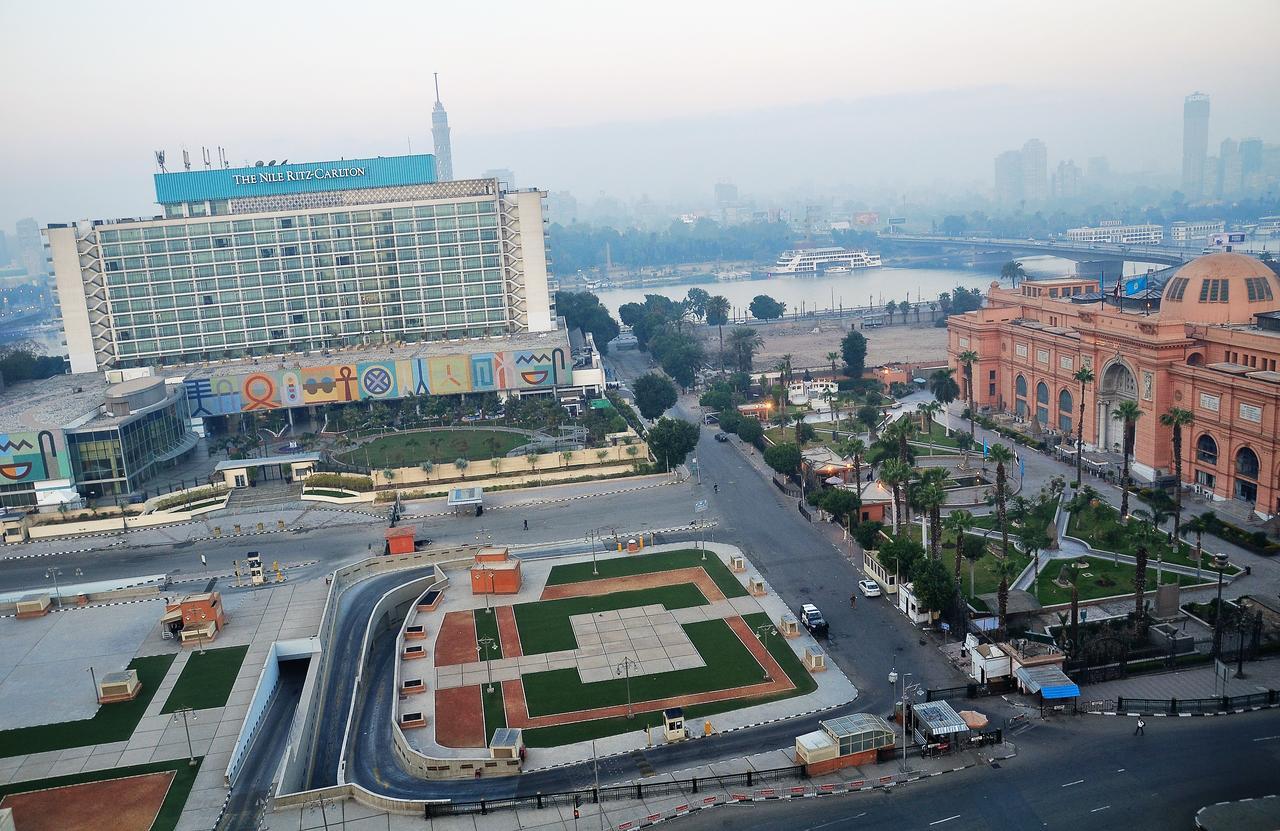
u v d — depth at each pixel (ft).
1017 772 369.50
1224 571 537.65
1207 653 450.30
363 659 497.05
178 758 397.60
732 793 363.76
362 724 442.50
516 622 531.09
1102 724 399.85
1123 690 425.69
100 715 434.30
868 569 573.74
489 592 572.92
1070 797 352.08
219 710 434.71
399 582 595.47
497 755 389.80
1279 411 585.22
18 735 419.13
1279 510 595.88
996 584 541.75
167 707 439.22
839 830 339.36
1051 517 594.24
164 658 490.08
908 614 517.14
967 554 535.60
